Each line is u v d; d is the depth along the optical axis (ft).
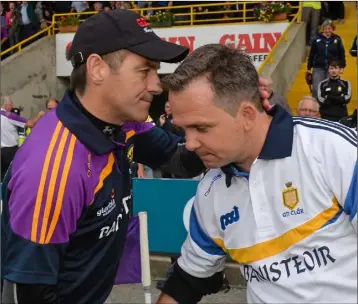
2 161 22.85
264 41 38.32
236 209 5.35
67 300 6.40
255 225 5.19
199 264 6.02
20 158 5.91
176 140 7.77
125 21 5.83
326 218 4.86
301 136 4.99
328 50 30.73
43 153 5.73
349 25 41.73
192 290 6.18
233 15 42.96
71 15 46.44
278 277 5.07
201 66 4.73
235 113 4.79
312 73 31.81
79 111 6.00
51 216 5.65
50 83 45.52
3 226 6.13
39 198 5.60
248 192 5.22
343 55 30.81
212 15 43.65
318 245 4.90
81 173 5.79
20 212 5.66
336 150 4.81
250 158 5.14
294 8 40.06
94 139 5.93
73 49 6.08
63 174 5.66
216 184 5.54
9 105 27.53
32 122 26.13
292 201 4.96
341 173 4.74
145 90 5.98
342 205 4.79
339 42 30.78
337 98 24.81
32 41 47.09
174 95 4.83
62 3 49.21
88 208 6.01
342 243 4.88
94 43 5.86
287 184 4.98
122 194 6.62
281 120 5.08
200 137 4.87
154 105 39.45
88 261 6.37
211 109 4.71
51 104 26.91
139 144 7.54
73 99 6.16
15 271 5.66
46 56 45.16
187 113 4.78
